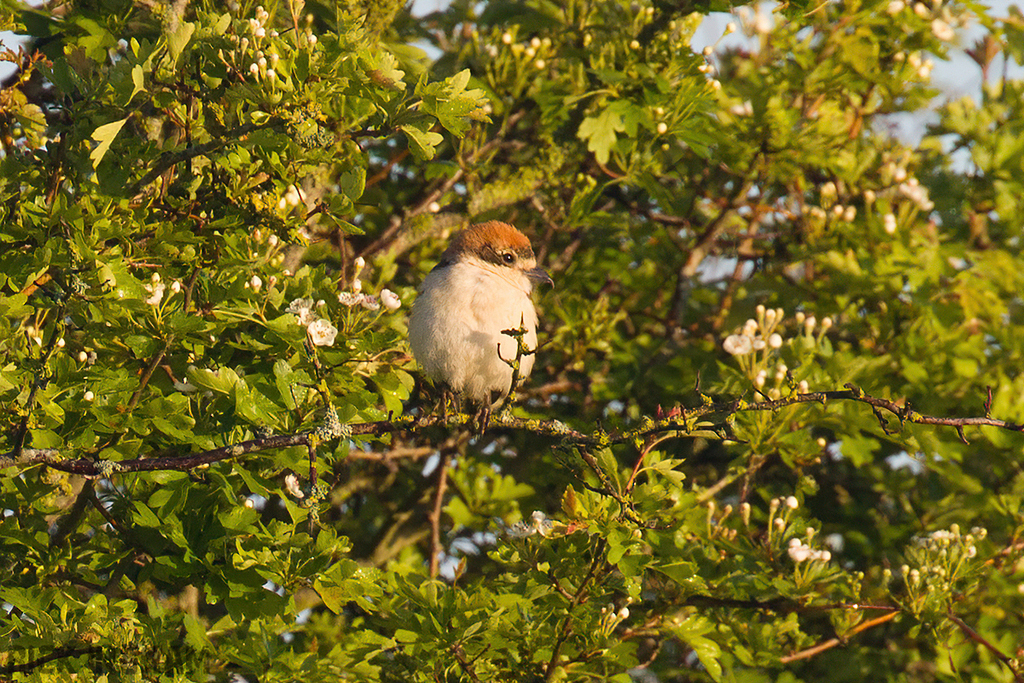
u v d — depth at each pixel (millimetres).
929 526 12836
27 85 10570
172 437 8734
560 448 7836
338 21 8617
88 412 8359
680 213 14969
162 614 8898
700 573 10969
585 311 13703
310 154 8531
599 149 11719
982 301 13477
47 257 8125
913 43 13820
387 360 10188
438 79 12305
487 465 13750
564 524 8188
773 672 11242
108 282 8055
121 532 9289
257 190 9227
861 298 14273
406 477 14758
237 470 8156
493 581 9617
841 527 14117
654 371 13828
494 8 13508
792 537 11070
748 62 15227
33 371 7910
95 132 7504
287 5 10273
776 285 14195
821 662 12578
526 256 10742
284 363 8430
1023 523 11602
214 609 12031
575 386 13844
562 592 8609
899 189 13578
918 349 13250
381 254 12430
